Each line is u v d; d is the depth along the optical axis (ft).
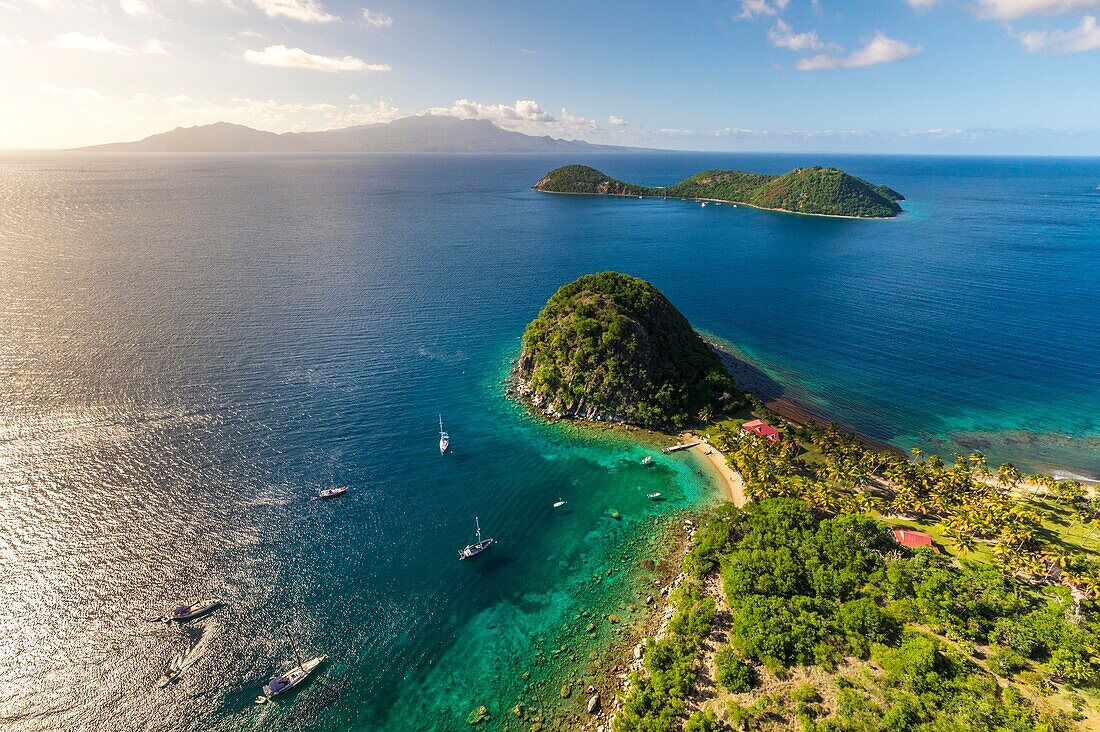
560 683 201.16
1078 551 259.80
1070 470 344.08
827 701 177.68
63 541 245.65
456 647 215.10
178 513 268.62
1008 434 384.68
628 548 270.05
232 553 248.93
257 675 198.49
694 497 309.42
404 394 402.93
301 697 192.85
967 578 221.25
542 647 215.72
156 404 357.20
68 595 221.05
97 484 281.13
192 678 195.52
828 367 484.74
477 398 404.57
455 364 456.86
